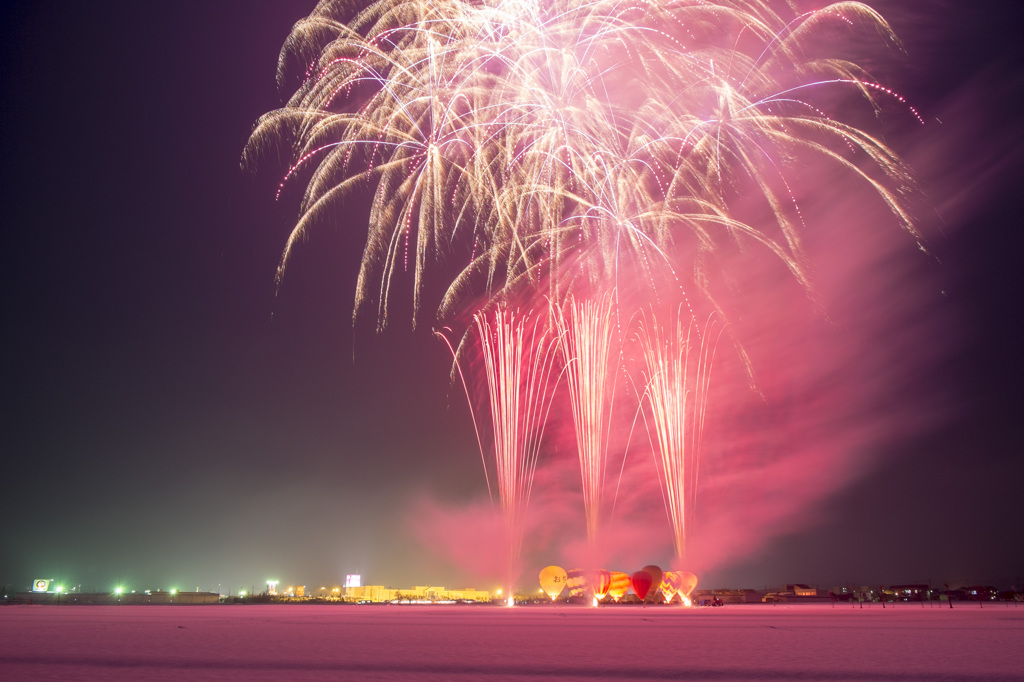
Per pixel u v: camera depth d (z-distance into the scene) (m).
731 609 76.75
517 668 17.97
